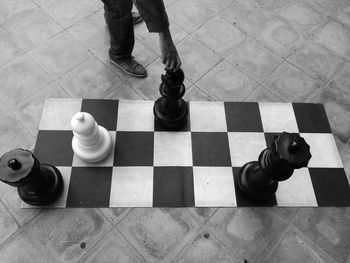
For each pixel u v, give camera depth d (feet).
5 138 5.21
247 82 5.98
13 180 3.71
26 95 5.63
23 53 6.14
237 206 4.75
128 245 4.43
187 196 4.77
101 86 5.76
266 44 6.52
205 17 6.83
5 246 4.38
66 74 5.90
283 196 4.87
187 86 5.83
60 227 4.51
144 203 4.70
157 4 3.78
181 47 6.35
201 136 5.27
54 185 4.51
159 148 5.11
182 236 4.52
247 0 7.17
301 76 6.14
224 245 4.49
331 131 5.54
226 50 6.38
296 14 7.03
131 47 5.73
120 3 4.79
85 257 4.33
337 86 6.06
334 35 6.75
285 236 4.60
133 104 5.55
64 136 5.17
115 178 4.84
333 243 4.59
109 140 4.92
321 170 5.12
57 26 6.55
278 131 5.43
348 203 4.89
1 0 6.84
